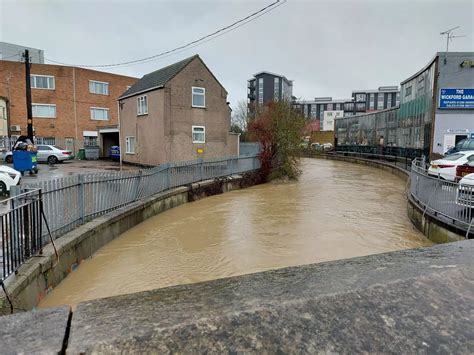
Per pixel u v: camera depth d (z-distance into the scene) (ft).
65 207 20.36
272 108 67.05
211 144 69.26
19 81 92.63
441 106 59.31
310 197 44.47
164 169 37.50
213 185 46.39
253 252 22.91
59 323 3.40
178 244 24.54
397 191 49.06
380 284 4.42
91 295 16.31
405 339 3.63
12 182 33.09
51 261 16.30
